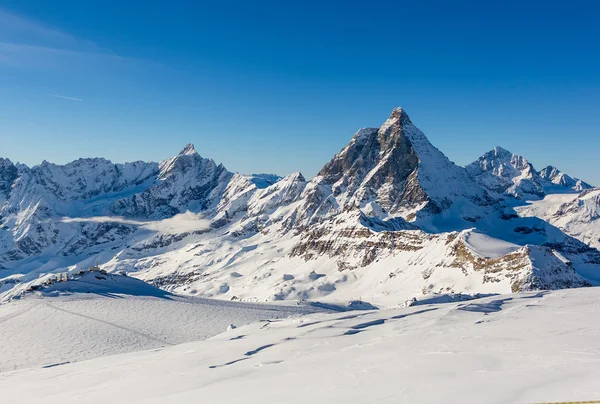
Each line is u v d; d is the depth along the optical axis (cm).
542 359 1719
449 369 1692
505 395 1321
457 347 2059
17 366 4356
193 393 1802
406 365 1823
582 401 1184
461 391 1403
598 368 1513
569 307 2917
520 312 2880
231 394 1702
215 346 3058
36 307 7375
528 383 1409
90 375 2553
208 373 2186
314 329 3111
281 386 1725
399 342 2338
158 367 2508
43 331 5822
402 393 1454
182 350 3162
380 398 1427
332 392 1555
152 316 6988
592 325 2303
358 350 2267
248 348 2778
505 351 1900
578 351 1811
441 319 2894
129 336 5731
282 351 2531
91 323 6325
